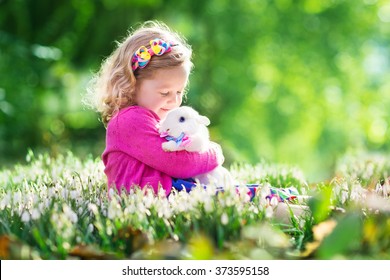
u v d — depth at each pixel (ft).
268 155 60.18
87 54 51.49
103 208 11.45
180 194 11.68
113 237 10.19
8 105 43.52
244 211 10.73
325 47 55.47
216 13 52.49
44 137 46.26
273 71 58.08
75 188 13.12
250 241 9.66
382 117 62.44
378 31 58.39
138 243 9.82
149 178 12.89
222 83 55.72
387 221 10.21
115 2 49.60
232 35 53.52
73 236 9.87
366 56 60.29
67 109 49.21
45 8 50.26
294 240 10.91
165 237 10.23
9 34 49.67
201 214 10.55
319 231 9.81
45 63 48.67
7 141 46.11
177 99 13.73
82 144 47.85
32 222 10.61
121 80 13.75
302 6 54.70
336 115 60.44
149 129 12.95
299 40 55.26
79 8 50.26
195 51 53.06
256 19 54.29
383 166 18.58
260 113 58.85
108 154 13.47
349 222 9.05
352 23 55.88
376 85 61.77
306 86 57.82
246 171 18.48
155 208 10.94
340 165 20.42
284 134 58.75
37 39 50.52
